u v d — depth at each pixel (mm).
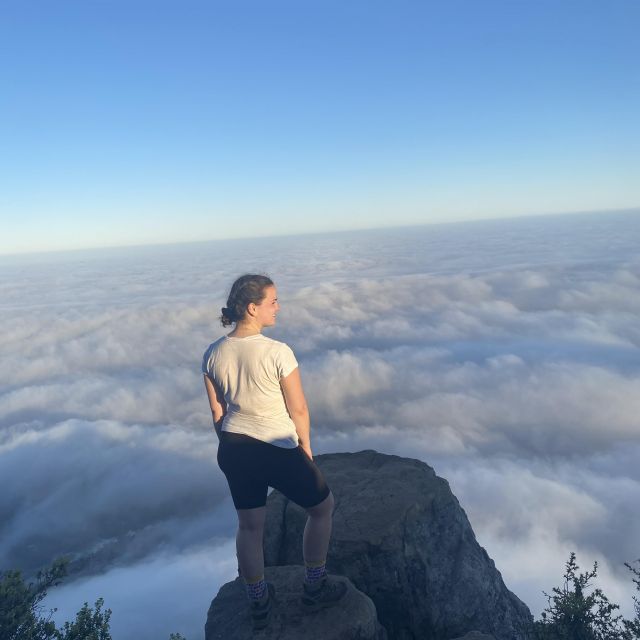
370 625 2793
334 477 4840
